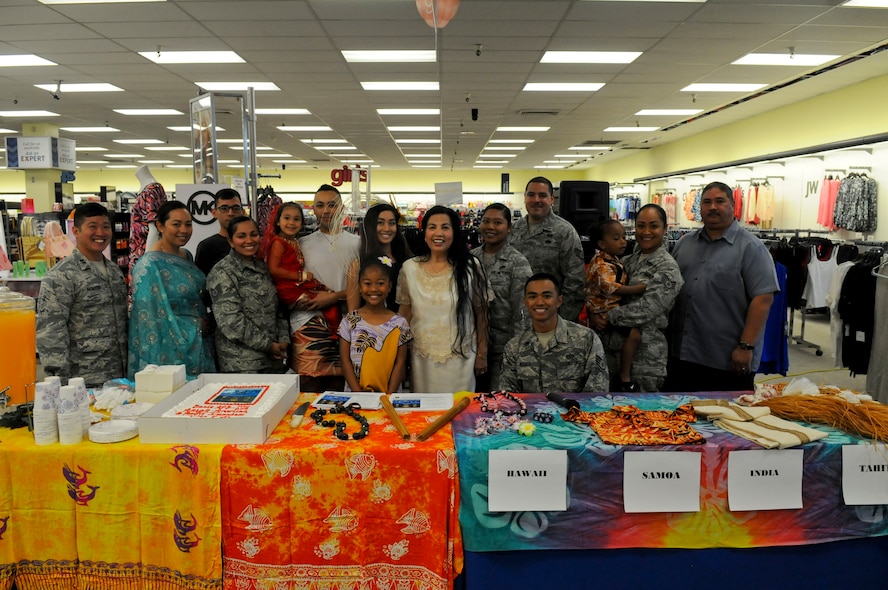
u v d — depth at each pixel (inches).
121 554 61.7
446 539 61.8
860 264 174.9
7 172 838.5
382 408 75.4
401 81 311.7
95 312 99.2
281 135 508.4
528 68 284.2
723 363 111.1
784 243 279.7
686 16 211.5
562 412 73.1
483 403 75.6
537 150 628.1
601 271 121.3
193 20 217.2
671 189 572.1
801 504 62.7
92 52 257.6
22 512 61.7
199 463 60.3
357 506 61.1
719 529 62.5
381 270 96.0
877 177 305.0
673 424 66.8
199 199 163.2
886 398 129.3
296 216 109.5
